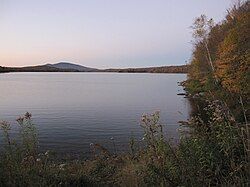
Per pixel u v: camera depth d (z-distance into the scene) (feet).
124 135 91.97
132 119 127.24
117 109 165.07
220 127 18.62
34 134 30.45
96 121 123.13
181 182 18.49
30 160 24.43
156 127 23.81
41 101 204.03
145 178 21.03
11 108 168.66
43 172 23.34
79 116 138.21
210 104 20.48
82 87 357.00
